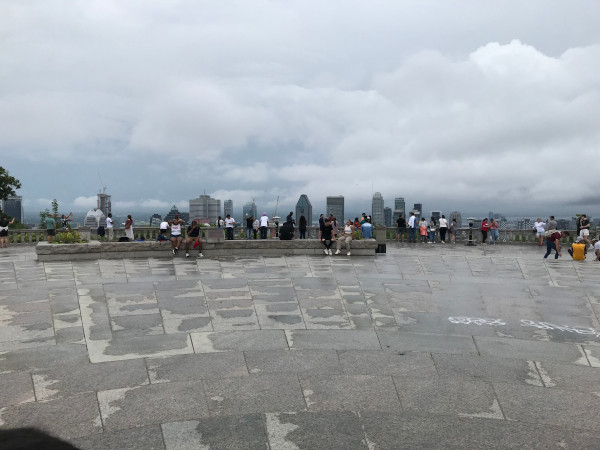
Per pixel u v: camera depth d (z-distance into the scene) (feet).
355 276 55.72
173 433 21.67
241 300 43.60
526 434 21.98
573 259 73.36
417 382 27.30
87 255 67.51
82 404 24.03
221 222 107.86
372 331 36.01
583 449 20.80
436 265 66.08
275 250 75.87
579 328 37.50
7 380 26.48
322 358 30.58
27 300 42.24
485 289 49.98
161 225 91.25
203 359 30.07
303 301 43.60
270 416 23.30
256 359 30.22
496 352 32.07
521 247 100.58
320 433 21.84
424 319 39.27
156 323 36.78
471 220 105.40
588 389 26.71
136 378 27.14
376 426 22.54
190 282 50.57
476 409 24.29
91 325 35.96
